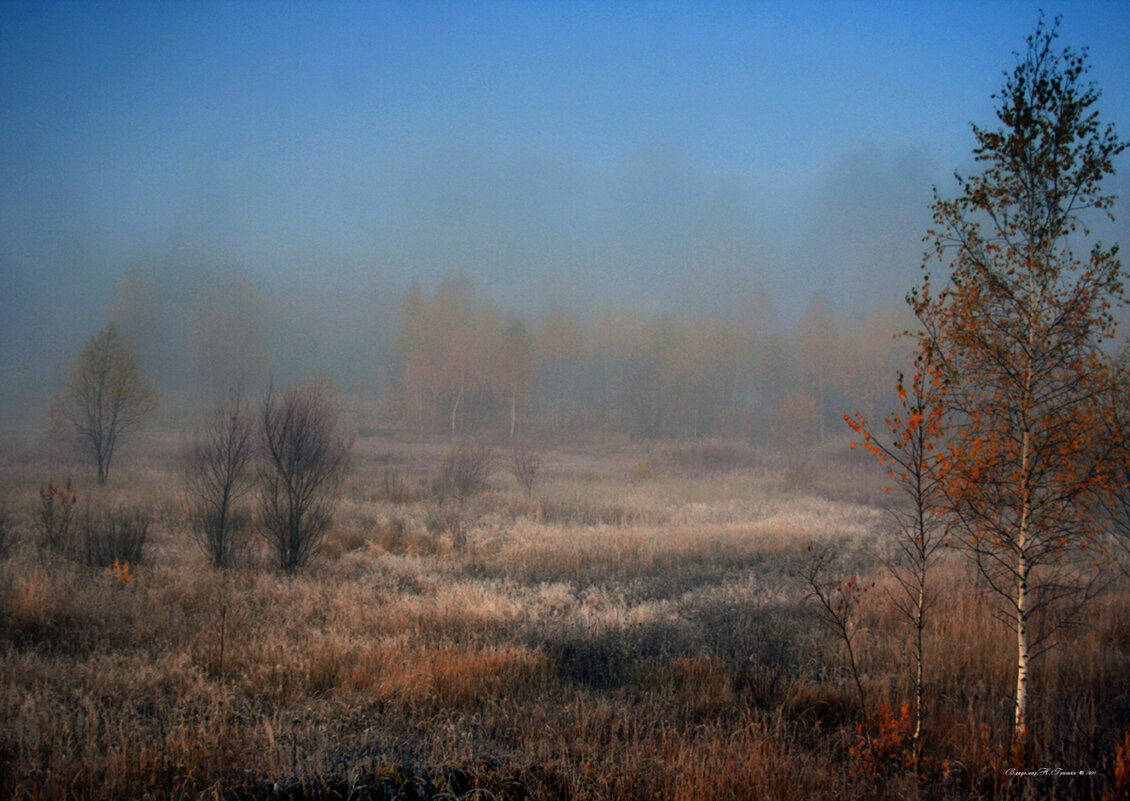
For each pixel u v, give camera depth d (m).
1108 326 4.48
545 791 3.74
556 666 6.10
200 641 6.46
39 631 6.66
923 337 4.70
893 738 4.16
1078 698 5.17
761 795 3.63
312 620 7.63
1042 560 4.75
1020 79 4.72
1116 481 4.32
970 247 4.88
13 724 4.25
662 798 3.72
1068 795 3.73
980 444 4.56
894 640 6.67
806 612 8.11
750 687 5.26
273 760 3.97
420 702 5.14
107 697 5.07
